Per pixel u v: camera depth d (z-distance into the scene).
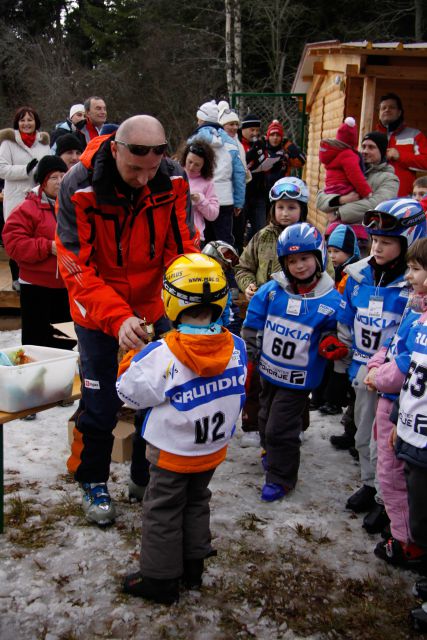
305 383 3.80
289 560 3.24
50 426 4.74
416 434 2.75
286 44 26.91
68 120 8.38
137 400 2.72
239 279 4.82
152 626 2.73
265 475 4.17
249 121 10.08
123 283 3.31
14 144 7.06
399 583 3.11
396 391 3.03
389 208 3.38
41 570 3.05
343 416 4.83
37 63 28.17
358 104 10.63
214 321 2.76
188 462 2.75
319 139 13.34
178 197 3.33
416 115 11.27
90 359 3.29
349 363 3.86
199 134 7.28
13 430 4.64
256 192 9.95
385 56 9.15
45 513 3.54
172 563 2.80
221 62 26.12
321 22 26.64
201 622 2.77
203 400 2.74
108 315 3.03
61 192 3.12
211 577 3.07
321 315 3.77
